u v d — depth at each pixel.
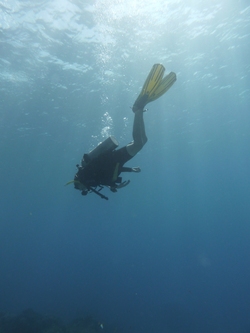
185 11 12.03
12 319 20.22
